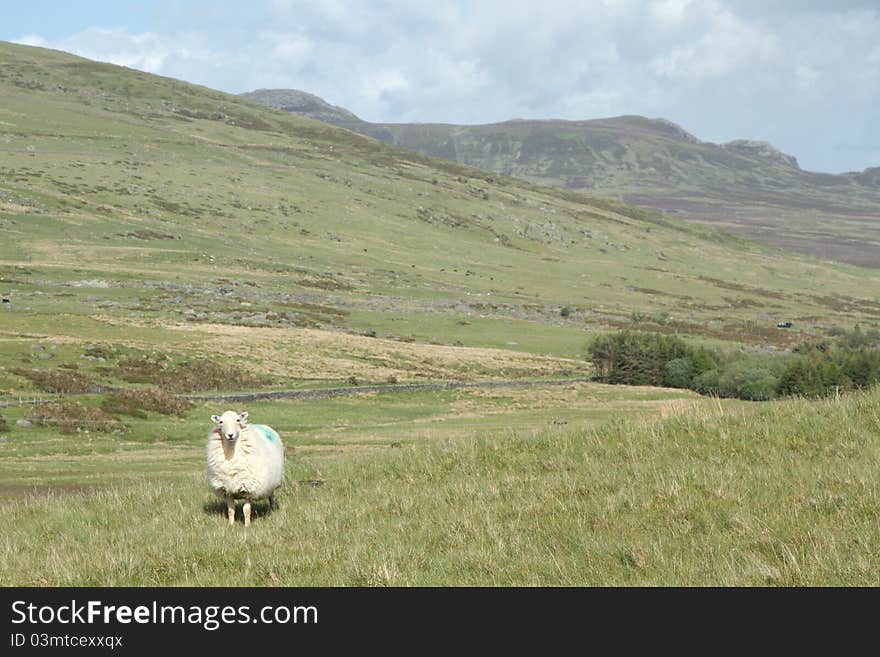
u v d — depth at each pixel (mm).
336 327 158500
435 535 11320
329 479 16375
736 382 116750
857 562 8727
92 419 66312
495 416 89500
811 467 12383
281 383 104625
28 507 16500
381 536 11516
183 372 99875
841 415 14719
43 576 10828
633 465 13500
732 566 9008
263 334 131500
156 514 14664
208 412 79875
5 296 146250
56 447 54031
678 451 14367
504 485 13602
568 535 10562
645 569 9305
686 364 126312
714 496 11305
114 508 15250
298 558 10906
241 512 14617
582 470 13938
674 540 10023
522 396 108250
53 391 78500
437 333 166500
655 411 17984
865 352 112562
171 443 61594
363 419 85562
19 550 12633
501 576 9625
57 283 167375
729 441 14359
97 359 97438
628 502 11500
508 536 10852
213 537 12125
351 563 10391
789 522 10023
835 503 10422
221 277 196500
